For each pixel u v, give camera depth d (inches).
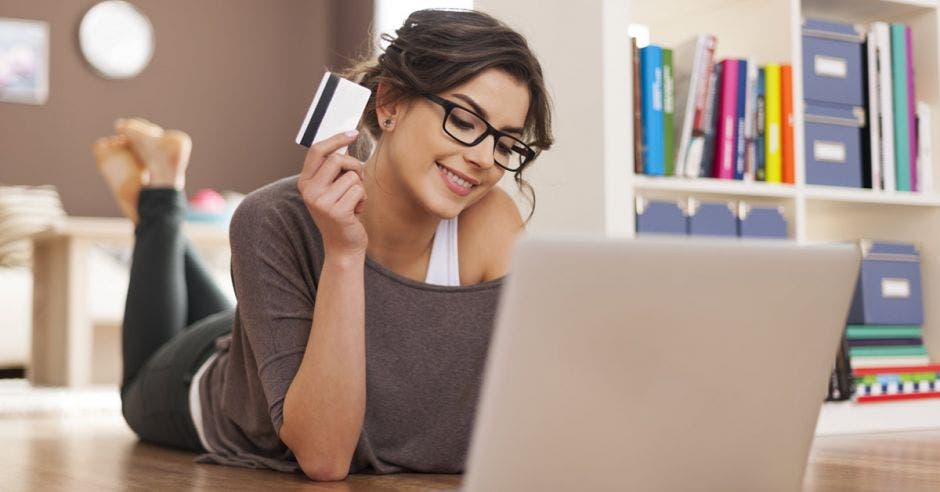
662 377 37.2
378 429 64.7
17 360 202.4
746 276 37.3
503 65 57.9
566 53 96.3
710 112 101.0
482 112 57.4
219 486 61.4
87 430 109.3
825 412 103.8
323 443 60.5
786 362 39.4
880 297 111.7
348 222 57.4
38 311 197.3
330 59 296.2
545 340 35.3
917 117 115.7
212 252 225.6
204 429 78.4
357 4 286.0
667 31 118.0
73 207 269.1
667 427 38.1
